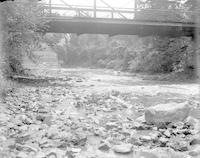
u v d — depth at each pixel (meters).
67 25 16.55
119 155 3.40
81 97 8.70
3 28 12.09
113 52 37.09
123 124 5.07
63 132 4.33
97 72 27.77
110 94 9.65
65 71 29.52
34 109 6.48
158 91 11.00
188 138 4.20
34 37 14.50
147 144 3.88
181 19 21.62
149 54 24.92
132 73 25.58
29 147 3.50
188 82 16.23
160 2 22.73
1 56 12.06
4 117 5.33
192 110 6.55
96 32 17.80
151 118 5.16
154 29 17.73
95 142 3.94
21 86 11.45
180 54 21.97
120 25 16.88
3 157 3.19
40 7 14.91
